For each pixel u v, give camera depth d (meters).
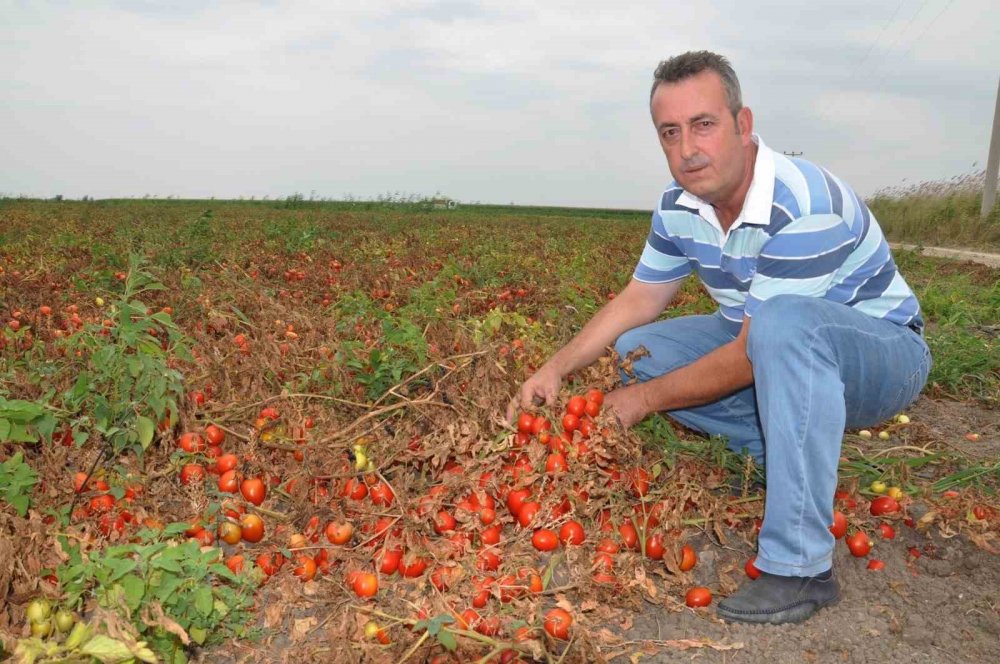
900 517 3.43
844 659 2.54
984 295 9.14
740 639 2.64
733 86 2.91
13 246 11.02
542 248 12.95
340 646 2.37
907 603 2.90
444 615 2.26
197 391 3.92
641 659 2.53
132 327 3.53
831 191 2.90
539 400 3.49
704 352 3.87
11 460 2.83
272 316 5.60
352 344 4.48
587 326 3.76
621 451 3.14
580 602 2.77
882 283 3.18
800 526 2.74
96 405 3.24
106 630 2.17
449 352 4.56
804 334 2.74
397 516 2.89
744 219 2.94
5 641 1.97
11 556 2.36
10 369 4.10
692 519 3.28
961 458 4.20
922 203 23.17
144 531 2.55
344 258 10.41
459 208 41.53
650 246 3.70
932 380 5.68
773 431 2.74
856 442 4.56
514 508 3.10
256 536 3.01
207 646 2.54
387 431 3.76
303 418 3.64
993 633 2.71
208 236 12.40
